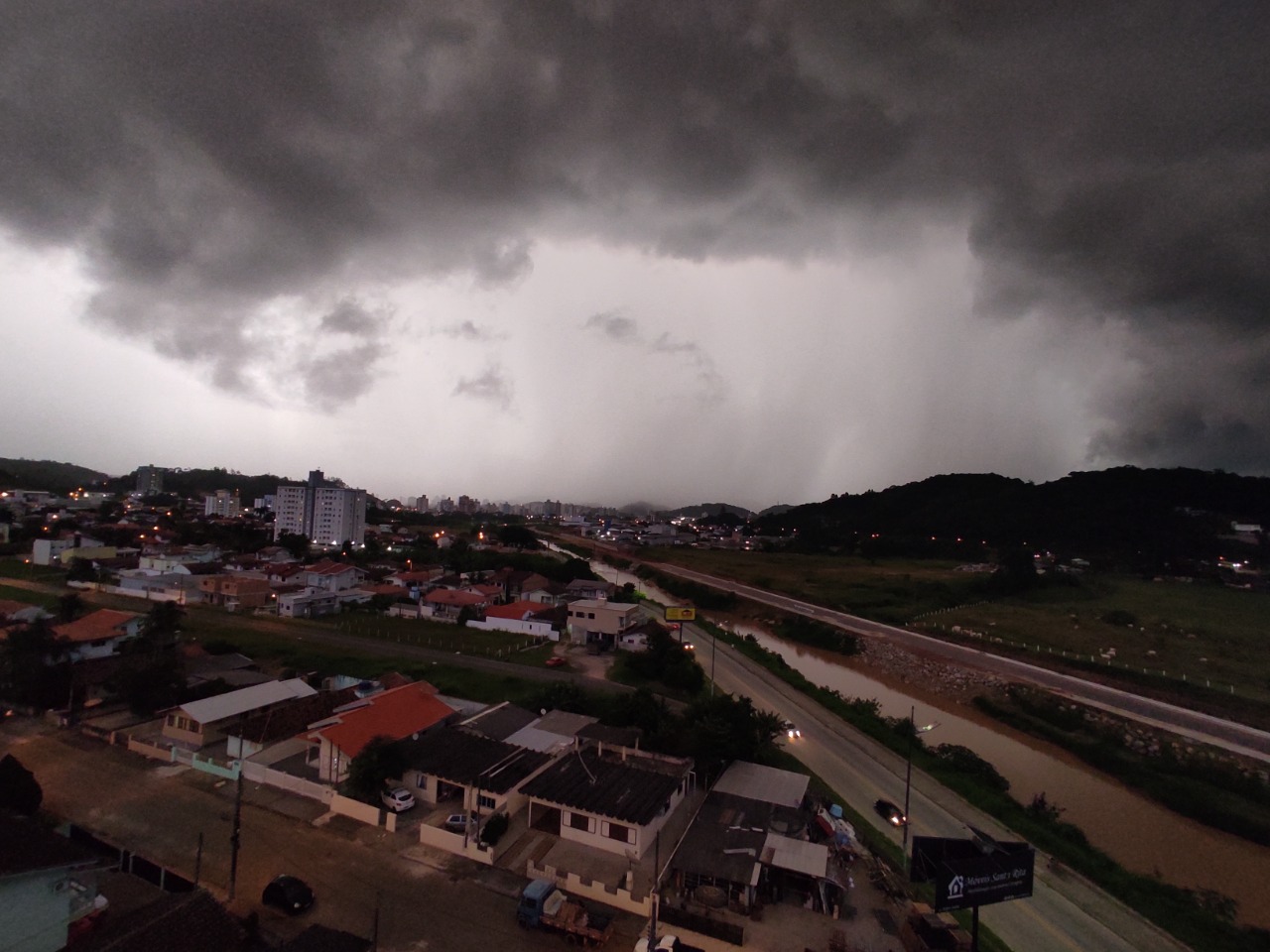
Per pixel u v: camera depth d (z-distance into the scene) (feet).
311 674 151.74
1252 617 266.36
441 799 98.73
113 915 68.28
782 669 200.34
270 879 77.77
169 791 97.71
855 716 159.22
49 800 92.63
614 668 185.57
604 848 88.74
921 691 208.13
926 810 114.83
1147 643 234.79
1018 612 288.30
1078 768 151.53
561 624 231.30
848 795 117.70
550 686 153.58
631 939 71.41
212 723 116.47
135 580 238.07
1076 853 103.14
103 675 133.08
